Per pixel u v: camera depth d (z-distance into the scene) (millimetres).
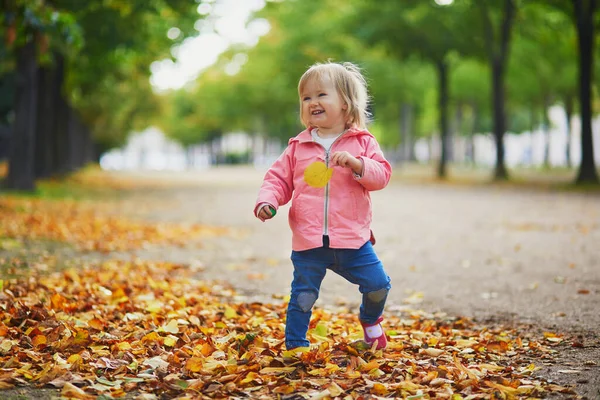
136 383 3271
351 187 3693
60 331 3986
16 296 5148
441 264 7793
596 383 3293
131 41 18797
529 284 6438
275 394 3145
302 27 36438
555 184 26750
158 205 16625
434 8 28953
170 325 4262
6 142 38906
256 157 80188
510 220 12836
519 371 3539
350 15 30828
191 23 22438
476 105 52250
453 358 3697
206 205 17016
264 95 57344
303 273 3695
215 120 73750
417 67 41719
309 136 3850
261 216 3721
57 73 25391
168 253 8555
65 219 11578
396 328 4703
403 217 13695
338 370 3486
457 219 13195
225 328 4422
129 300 5184
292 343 3709
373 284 3678
